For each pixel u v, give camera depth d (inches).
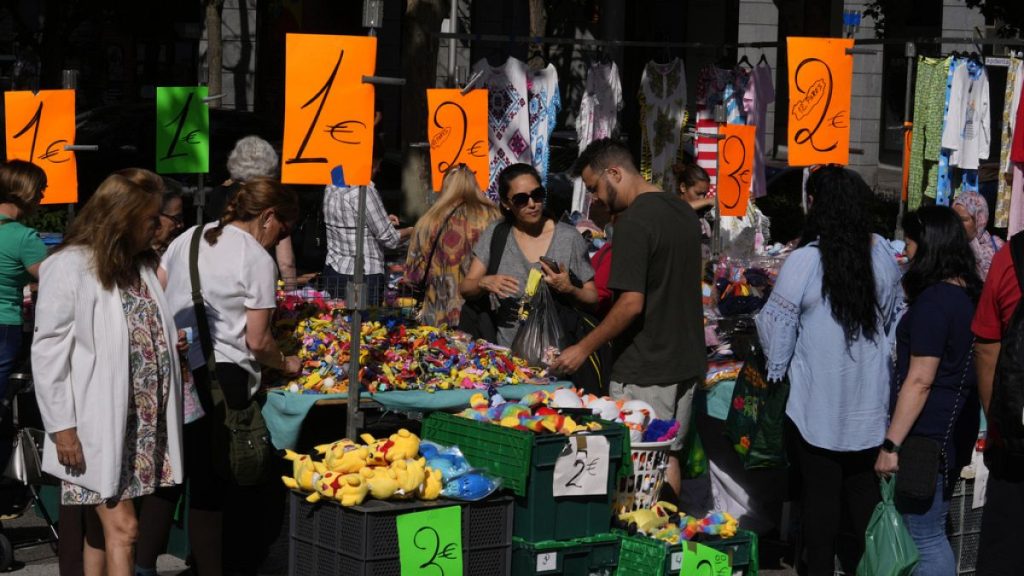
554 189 619.2
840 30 907.4
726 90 489.1
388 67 1318.9
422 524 213.6
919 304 236.4
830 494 246.4
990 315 220.2
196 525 253.1
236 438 241.6
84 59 1302.9
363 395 259.9
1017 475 215.5
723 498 309.1
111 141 699.4
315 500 218.1
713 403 294.4
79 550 255.4
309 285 339.9
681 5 1386.6
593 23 1318.9
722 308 316.8
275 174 329.1
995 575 218.8
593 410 247.0
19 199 298.2
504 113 434.3
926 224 239.9
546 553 224.8
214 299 241.0
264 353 243.9
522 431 223.6
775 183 821.9
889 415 249.1
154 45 1310.3
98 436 216.4
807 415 245.0
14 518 305.7
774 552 306.0
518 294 289.1
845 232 243.0
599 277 301.9
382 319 290.0
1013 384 209.8
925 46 1153.4
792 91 354.6
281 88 1242.0
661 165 486.6
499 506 224.8
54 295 214.8
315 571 221.8
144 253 227.5
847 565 276.8
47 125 351.6
